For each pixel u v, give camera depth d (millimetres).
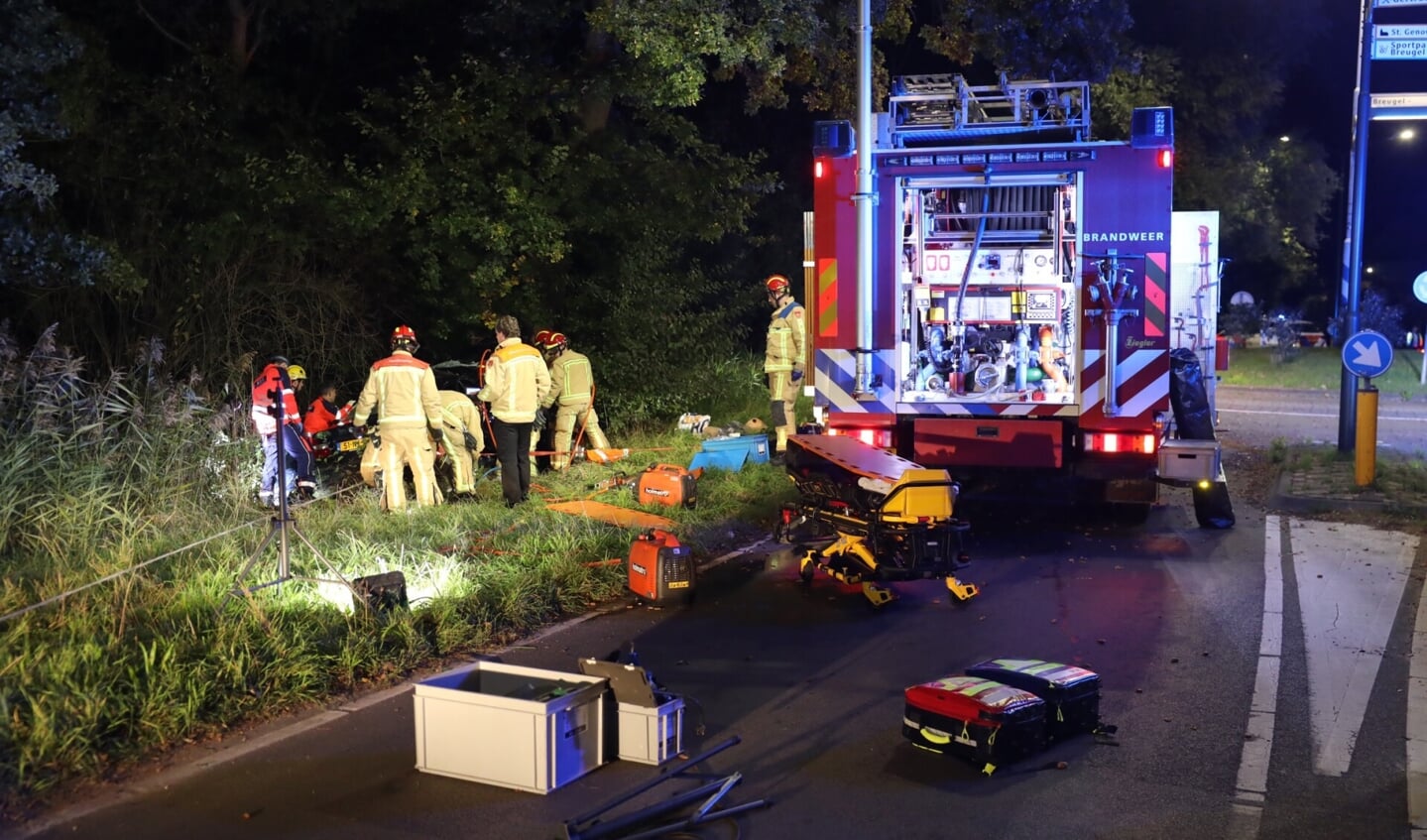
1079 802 7520
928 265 15391
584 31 23672
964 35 28703
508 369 16391
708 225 24547
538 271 22984
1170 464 14766
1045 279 15078
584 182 22359
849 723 8922
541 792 7570
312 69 24141
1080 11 27641
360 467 17375
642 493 16641
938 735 8203
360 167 22656
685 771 7988
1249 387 39031
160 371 18797
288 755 8203
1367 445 18203
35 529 12961
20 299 18906
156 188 19766
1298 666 10273
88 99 17719
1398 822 7246
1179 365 16828
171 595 10891
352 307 21422
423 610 10992
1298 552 14617
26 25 15562
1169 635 11227
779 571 13867
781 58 22531
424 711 7895
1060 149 14625
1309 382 40156
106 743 8078
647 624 11656
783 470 19047
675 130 24094
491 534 14352
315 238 21000
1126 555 14555
